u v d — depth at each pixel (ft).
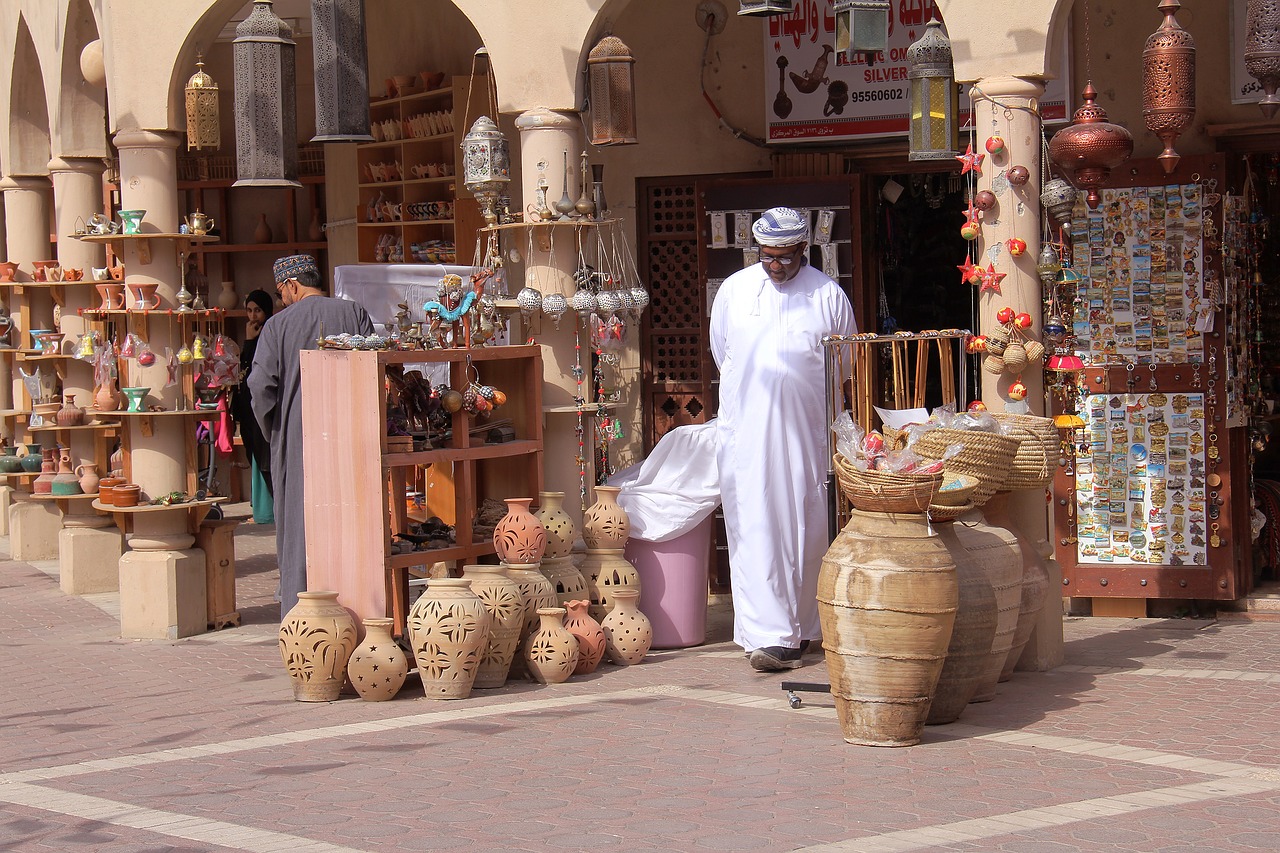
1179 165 28.04
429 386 25.35
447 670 22.65
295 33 49.42
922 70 23.86
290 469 25.07
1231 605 28.60
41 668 26.63
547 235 26.61
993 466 21.09
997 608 20.48
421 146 40.11
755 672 24.27
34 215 39.63
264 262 51.80
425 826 16.15
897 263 33.58
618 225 33.40
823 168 31.50
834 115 31.32
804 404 24.98
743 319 25.25
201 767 19.16
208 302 51.60
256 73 25.91
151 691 24.41
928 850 14.85
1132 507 28.58
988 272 23.40
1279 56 21.63
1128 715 20.59
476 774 18.30
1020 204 23.35
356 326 25.72
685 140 32.96
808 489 25.00
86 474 34.35
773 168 31.94
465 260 36.63
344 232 43.60
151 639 29.12
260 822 16.48
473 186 26.11
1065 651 25.26
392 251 40.57
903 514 19.07
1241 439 28.66
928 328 34.37
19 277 39.55
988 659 20.71
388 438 23.48
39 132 39.34
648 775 18.03
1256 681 22.65
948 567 18.84
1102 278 28.58
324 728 21.13
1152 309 28.32
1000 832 15.39
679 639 26.53
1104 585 28.66
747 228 31.22
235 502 50.70
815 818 16.06
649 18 32.96
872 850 14.92
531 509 26.00
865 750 19.02
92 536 35.04
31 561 40.63
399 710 22.22
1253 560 29.89
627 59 25.84
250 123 25.96
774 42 31.63
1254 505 29.71
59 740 21.16
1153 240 28.27
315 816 16.65
